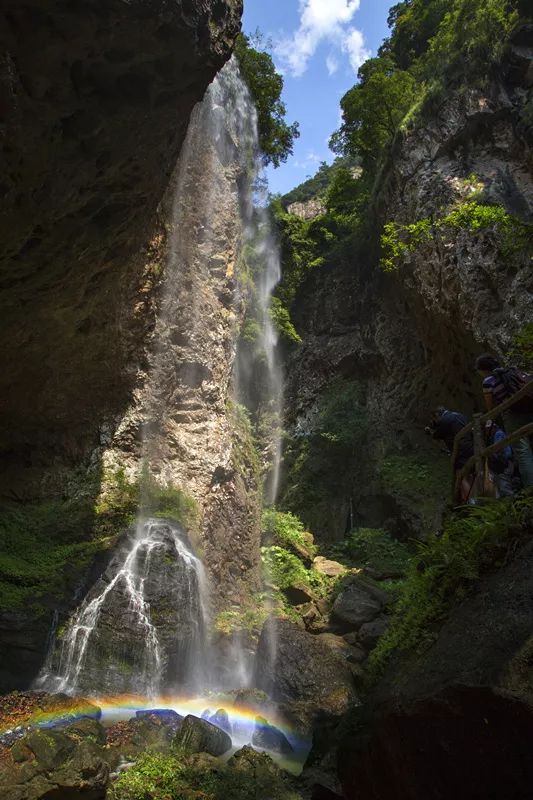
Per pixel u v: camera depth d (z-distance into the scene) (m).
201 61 7.32
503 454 4.64
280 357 27.27
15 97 6.45
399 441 21.62
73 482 13.52
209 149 18.52
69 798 6.00
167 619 11.33
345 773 3.61
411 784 3.00
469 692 2.58
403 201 20.00
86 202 8.60
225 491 16.38
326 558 18.78
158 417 15.26
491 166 18.25
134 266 12.62
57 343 12.04
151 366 15.12
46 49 6.27
